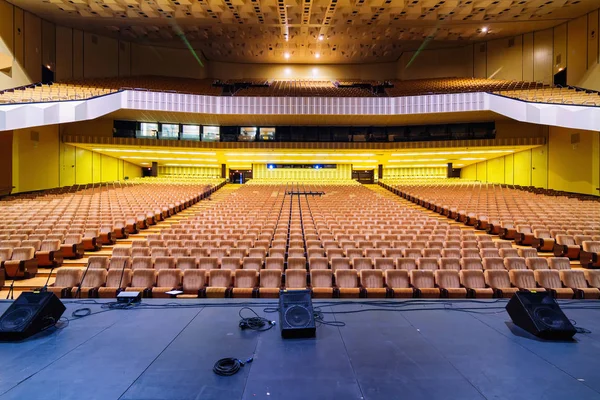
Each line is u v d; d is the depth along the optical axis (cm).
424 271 515
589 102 1208
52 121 1070
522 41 1725
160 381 227
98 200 1151
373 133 1844
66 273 498
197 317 338
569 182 1430
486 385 223
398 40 1873
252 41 1900
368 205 1215
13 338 286
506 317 340
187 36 1803
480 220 952
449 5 1366
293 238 759
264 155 1888
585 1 1305
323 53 2088
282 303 313
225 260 572
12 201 1060
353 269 550
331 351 269
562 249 707
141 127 1719
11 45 1284
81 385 222
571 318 336
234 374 235
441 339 291
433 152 1777
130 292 392
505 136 1670
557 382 226
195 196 1341
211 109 1556
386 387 221
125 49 1862
